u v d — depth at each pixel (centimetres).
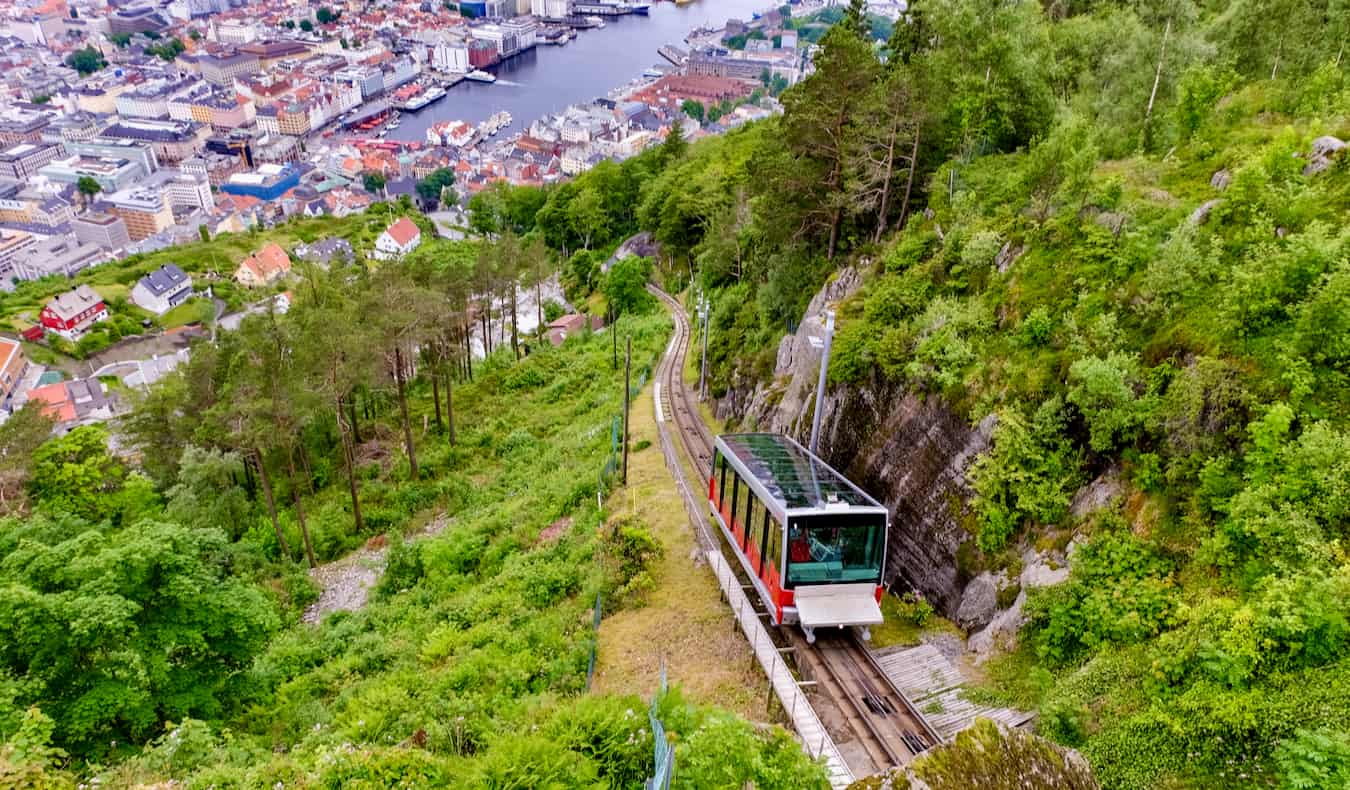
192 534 2702
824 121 4325
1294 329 1848
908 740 1916
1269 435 1728
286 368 4462
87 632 2169
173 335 14162
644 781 1723
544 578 3167
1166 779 1514
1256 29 3809
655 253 10575
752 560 2514
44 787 1798
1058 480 2194
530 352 8300
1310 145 2370
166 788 1850
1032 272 2589
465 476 5466
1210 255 2116
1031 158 2914
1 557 3100
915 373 2616
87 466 5400
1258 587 1642
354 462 6050
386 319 5000
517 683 2445
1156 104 3678
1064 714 1742
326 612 4031
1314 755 1309
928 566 2505
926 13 5269
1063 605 1967
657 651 2448
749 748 1544
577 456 4888
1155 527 1934
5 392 11569
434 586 3747
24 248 18862
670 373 6028
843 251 4531
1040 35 4547
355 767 1822
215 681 2680
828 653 2267
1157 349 2109
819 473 2548
